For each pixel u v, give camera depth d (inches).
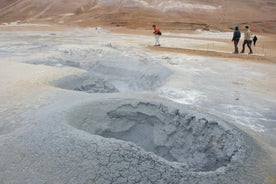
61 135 226.8
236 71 540.7
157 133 299.9
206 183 191.3
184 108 295.7
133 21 1571.1
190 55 689.0
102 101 301.6
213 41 1032.2
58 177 192.5
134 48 770.2
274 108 358.6
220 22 1681.8
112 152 201.0
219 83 458.9
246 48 867.4
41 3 1957.4
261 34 1395.2
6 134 257.1
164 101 311.6
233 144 242.2
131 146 208.2
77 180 187.9
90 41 917.2
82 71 474.9
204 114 283.9
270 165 222.1
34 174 199.0
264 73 532.4
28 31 1237.1
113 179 186.1
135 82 541.3
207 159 258.4
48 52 658.2
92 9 1861.5
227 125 265.0
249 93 412.8
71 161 200.4
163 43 915.4
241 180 199.8
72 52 661.3
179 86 435.2
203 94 402.3
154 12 1766.7
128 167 192.1
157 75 512.7
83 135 222.8
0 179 199.8
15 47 745.0
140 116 305.9
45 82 402.9
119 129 298.7
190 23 1520.7
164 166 196.1
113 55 653.3
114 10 1802.4
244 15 1840.6
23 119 286.7
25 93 354.9
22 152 220.1
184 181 189.5
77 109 279.9
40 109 305.3
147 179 187.2
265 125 312.2
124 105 302.8
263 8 1980.8
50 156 208.8
